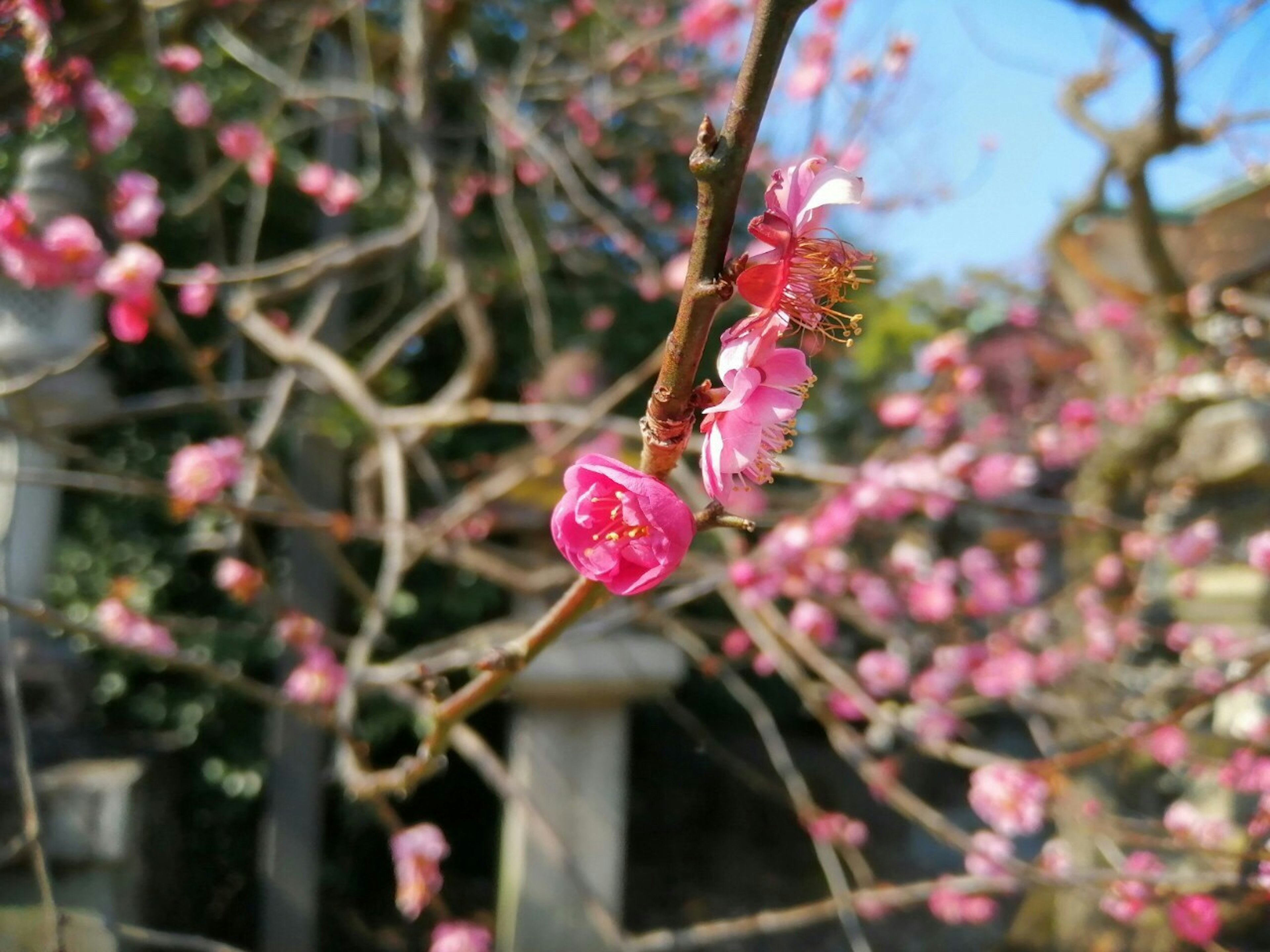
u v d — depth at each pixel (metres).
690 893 5.26
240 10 3.66
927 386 4.32
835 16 2.71
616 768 2.82
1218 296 3.20
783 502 3.81
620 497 0.80
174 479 2.71
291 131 3.95
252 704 4.27
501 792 2.83
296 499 2.62
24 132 2.50
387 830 4.29
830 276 0.77
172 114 4.34
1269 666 2.53
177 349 2.66
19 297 3.10
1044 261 4.89
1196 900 2.09
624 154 5.03
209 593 4.40
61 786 2.77
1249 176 3.30
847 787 6.37
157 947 3.28
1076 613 3.61
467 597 4.62
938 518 3.95
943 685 3.55
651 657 2.81
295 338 3.13
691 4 4.42
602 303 5.49
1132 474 3.49
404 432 3.38
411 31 3.47
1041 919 3.50
